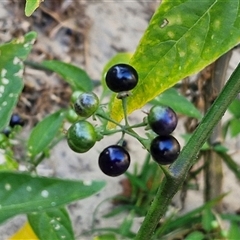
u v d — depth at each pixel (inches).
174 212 13.9
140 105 6.7
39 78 18.8
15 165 9.6
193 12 6.3
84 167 17.6
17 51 6.8
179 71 6.4
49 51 19.6
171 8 6.3
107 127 7.0
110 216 15.7
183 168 6.6
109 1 21.0
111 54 20.1
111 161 6.4
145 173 15.8
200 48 6.3
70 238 8.8
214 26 6.2
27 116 18.2
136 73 6.5
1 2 20.2
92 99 6.8
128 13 21.0
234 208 16.9
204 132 6.6
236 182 17.2
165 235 14.0
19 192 5.5
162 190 6.7
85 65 19.7
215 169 14.1
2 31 19.8
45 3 20.3
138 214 16.0
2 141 10.2
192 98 14.0
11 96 6.6
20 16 20.1
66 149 17.7
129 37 20.6
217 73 12.7
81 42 20.0
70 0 20.5
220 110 6.6
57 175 17.3
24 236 10.7
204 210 13.1
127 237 13.9
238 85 6.6
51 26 20.1
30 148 10.6
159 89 6.5
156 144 6.3
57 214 8.8
